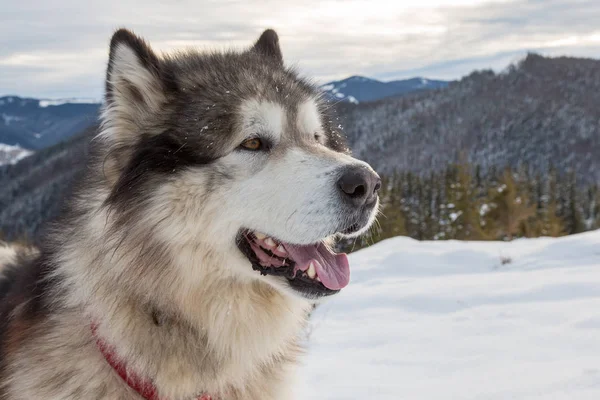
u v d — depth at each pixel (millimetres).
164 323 728
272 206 757
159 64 796
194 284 739
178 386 730
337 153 807
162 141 755
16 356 734
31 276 799
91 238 745
